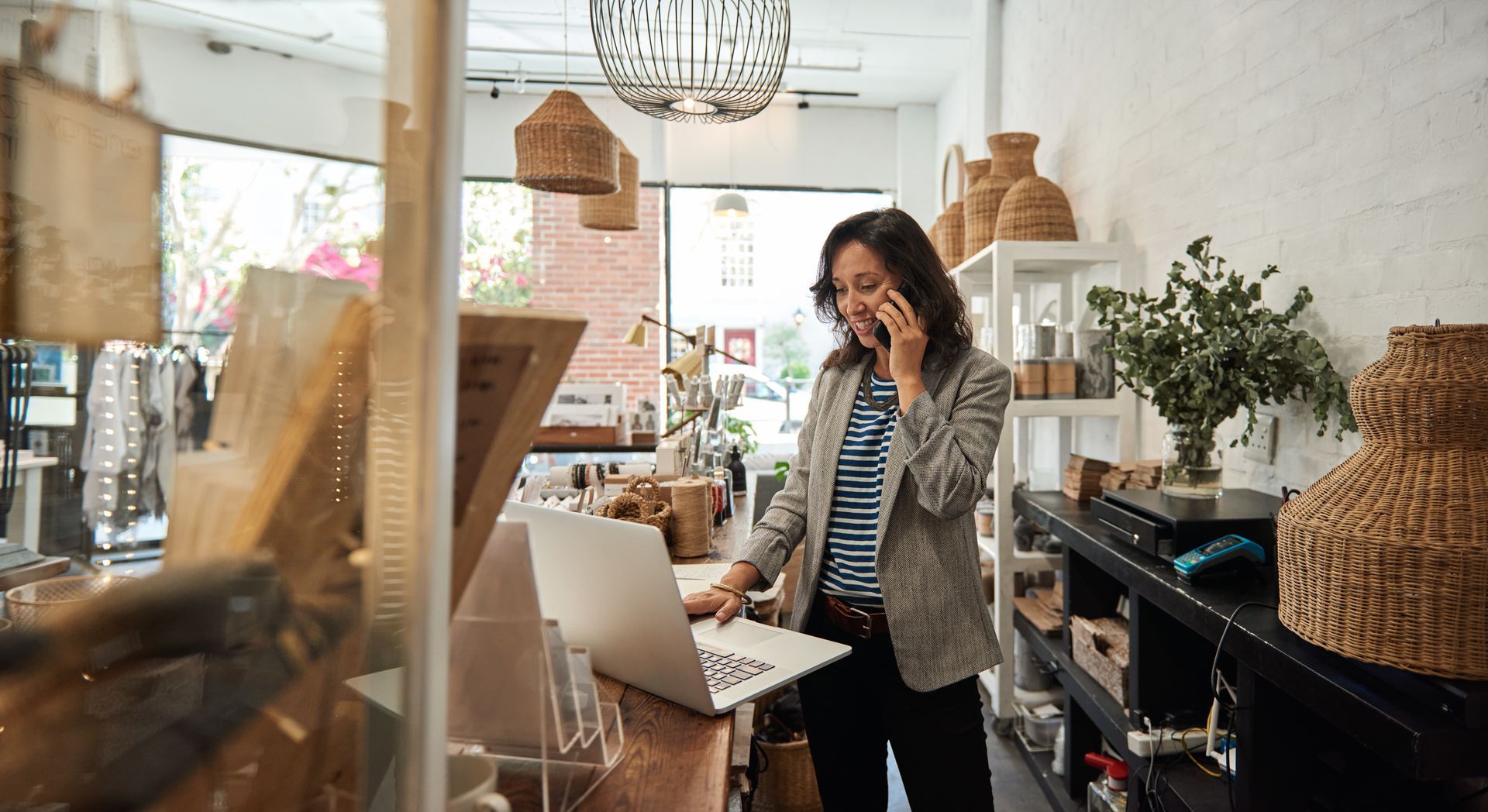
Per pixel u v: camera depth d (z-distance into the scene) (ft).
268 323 1.29
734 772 4.91
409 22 1.30
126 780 1.19
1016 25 13.97
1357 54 6.03
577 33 16.75
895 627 4.78
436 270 1.31
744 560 5.11
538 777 2.49
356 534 1.31
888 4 15.35
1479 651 3.47
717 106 9.69
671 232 21.74
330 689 1.30
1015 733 9.64
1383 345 5.81
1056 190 10.07
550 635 2.63
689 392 10.31
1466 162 5.07
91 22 1.20
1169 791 5.77
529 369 1.61
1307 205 6.62
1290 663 4.18
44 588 1.17
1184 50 8.54
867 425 5.18
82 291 1.20
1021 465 12.48
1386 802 4.68
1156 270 9.18
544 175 12.61
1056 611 9.16
